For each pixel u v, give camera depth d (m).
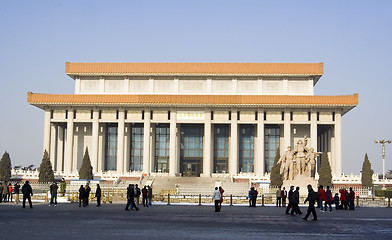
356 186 101.12
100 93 120.44
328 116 113.38
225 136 120.12
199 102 112.00
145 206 49.97
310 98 110.94
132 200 42.16
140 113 115.44
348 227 29.27
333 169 112.69
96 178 106.81
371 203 61.91
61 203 52.72
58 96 113.31
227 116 114.88
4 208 41.16
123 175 108.81
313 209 33.97
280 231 26.58
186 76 120.19
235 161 113.12
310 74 116.81
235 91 118.94
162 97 112.38
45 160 96.75
